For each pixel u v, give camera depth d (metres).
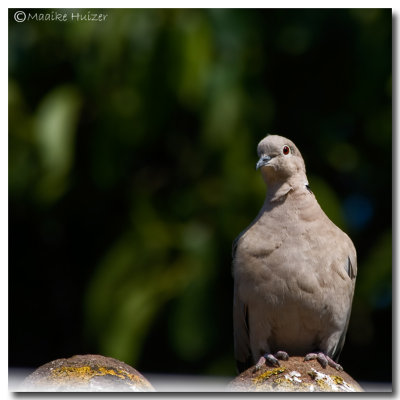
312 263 8.56
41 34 12.54
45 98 11.99
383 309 12.31
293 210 8.89
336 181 12.90
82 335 13.04
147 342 12.23
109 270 11.62
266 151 9.29
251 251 8.75
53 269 13.69
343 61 12.70
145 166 12.80
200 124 11.95
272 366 7.32
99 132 11.88
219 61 11.43
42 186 12.05
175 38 11.12
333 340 8.87
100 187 12.31
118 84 11.73
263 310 8.73
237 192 11.56
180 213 12.14
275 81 12.77
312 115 12.95
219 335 11.48
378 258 11.60
